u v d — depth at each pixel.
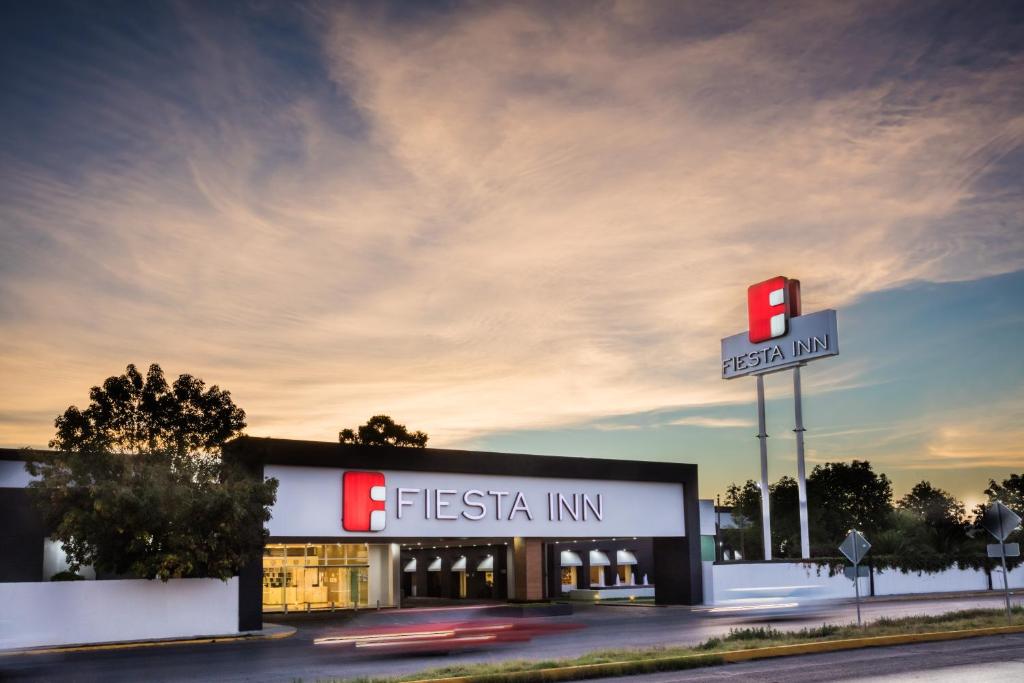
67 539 29.34
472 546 58.31
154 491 29.09
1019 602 40.03
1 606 27.39
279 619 40.19
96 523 29.02
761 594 43.66
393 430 77.81
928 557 51.12
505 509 38.72
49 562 35.88
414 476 36.81
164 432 33.62
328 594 46.38
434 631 23.39
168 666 21.48
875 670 16.61
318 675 18.81
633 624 31.42
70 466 29.84
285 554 45.41
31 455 30.67
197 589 30.42
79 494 29.64
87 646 27.39
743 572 44.38
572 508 40.59
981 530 61.62
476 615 26.31
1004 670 16.19
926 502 84.69
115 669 21.09
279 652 24.41
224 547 30.23
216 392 35.00
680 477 43.84
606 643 24.09
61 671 20.84
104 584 28.91
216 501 29.83
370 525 35.00
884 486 79.00
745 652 18.95
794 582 45.50
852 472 78.88
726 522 83.81
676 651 19.30
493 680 16.11
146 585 29.56
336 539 35.69
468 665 17.98
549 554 57.16
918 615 29.23
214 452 33.34
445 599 59.31
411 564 65.81
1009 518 24.95
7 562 33.00
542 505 39.81
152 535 29.70
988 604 39.12
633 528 42.25
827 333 45.34
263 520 31.48
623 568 64.12
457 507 37.50
